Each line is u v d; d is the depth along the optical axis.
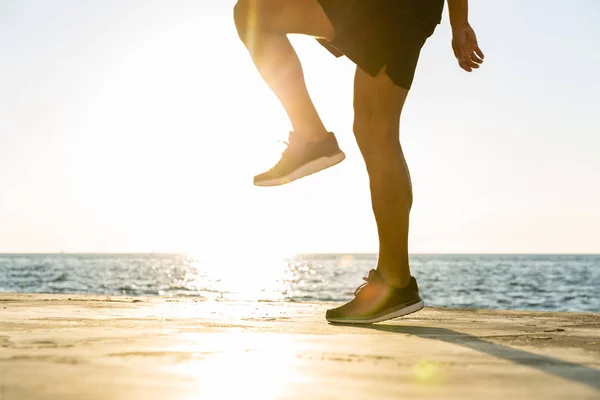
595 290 38.47
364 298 2.37
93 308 2.93
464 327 2.27
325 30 2.27
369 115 2.31
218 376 1.09
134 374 1.10
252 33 2.27
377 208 2.36
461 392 1.01
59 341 1.58
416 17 2.25
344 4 2.20
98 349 1.43
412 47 2.27
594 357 1.43
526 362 1.35
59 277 55.03
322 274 89.44
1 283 43.50
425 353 1.47
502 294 35.06
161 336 1.73
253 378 1.09
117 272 72.44
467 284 47.56
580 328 2.24
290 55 2.27
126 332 1.83
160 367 1.18
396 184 2.33
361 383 1.07
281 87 2.27
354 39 2.23
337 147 2.29
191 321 2.27
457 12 2.49
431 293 36.47
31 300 3.51
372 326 2.27
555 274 71.81
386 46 2.24
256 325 2.17
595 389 1.05
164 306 3.18
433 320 2.63
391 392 0.99
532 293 35.78
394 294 2.37
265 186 2.32
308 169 2.28
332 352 1.46
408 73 2.28
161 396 0.92
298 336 1.80
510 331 2.09
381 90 2.28
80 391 0.94
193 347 1.49
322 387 1.02
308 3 2.22
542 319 2.73
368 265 137.25
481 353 1.48
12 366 1.17
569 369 1.25
